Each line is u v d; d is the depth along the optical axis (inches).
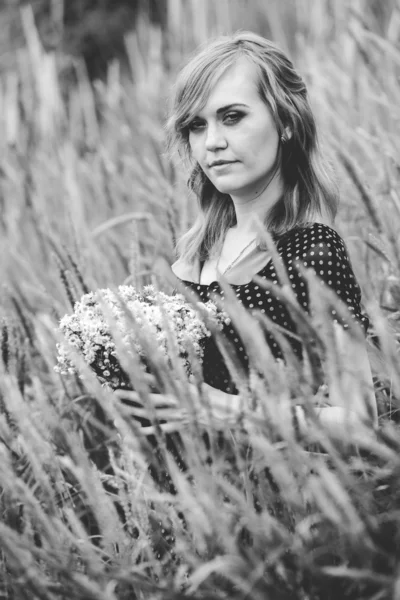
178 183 116.5
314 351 55.3
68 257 91.2
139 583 54.2
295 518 57.4
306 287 66.0
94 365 66.8
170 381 55.9
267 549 53.4
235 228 76.4
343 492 50.0
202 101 69.0
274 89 69.2
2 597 64.0
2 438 72.7
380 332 59.6
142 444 57.1
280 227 70.4
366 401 56.3
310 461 53.8
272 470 53.3
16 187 146.8
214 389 65.3
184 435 56.4
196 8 198.1
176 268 80.2
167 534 65.1
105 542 61.1
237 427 57.6
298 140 72.1
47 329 89.1
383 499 58.3
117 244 108.0
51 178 154.4
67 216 114.3
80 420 87.3
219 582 56.4
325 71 149.5
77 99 192.4
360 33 126.7
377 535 54.9
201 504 52.8
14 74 206.5
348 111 127.7
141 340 56.2
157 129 159.8
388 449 54.3
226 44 70.5
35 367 94.3
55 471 65.4
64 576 55.7
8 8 265.7
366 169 113.4
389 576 53.8
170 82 182.5
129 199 140.8
